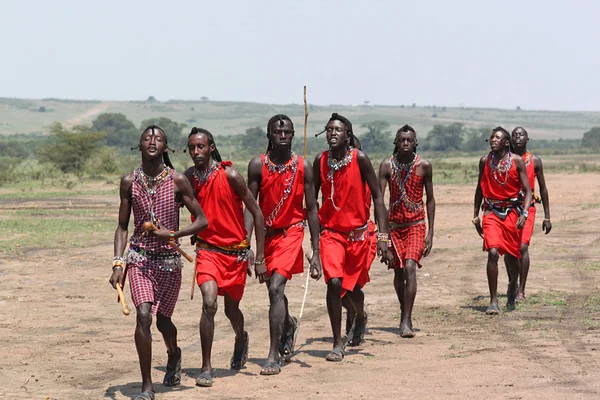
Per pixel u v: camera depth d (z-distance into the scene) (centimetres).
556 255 4931
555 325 2939
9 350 2680
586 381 2120
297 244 2450
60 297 3759
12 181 16400
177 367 2228
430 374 2252
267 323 3144
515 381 2136
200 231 2223
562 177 15562
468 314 3228
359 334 2720
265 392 2128
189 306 3491
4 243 5888
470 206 9069
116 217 8150
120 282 2141
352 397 2042
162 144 2156
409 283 2869
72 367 2456
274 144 2444
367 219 2636
